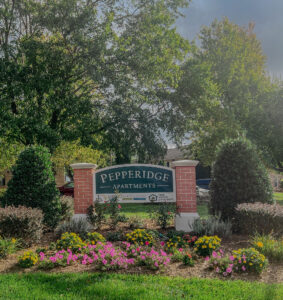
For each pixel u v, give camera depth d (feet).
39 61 50.37
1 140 57.11
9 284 15.66
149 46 52.85
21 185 28.66
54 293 14.52
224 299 13.64
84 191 31.40
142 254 18.74
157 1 56.54
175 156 108.99
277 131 66.85
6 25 52.03
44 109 51.90
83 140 55.42
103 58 50.31
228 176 28.63
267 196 28.25
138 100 55.67
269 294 14.08
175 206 29.86
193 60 62.54
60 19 49.21
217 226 25.30
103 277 16.61
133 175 31.65
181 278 16.46
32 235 23.84
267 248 19.80
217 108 68.18
